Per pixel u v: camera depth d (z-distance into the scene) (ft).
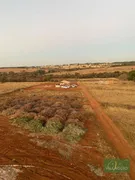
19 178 41.19
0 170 43.21
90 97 160.97
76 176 45.16
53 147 58.08
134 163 55.01
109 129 81.71
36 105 112.47
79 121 82.84
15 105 112.37
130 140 71.10
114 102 139.23
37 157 51.67
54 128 73.26
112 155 58.59
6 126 76.48
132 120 95.61
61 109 100.27
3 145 57.72
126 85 245.45
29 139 63.52
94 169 48.96
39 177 42.70
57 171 46.14
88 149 60.64
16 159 49.67
